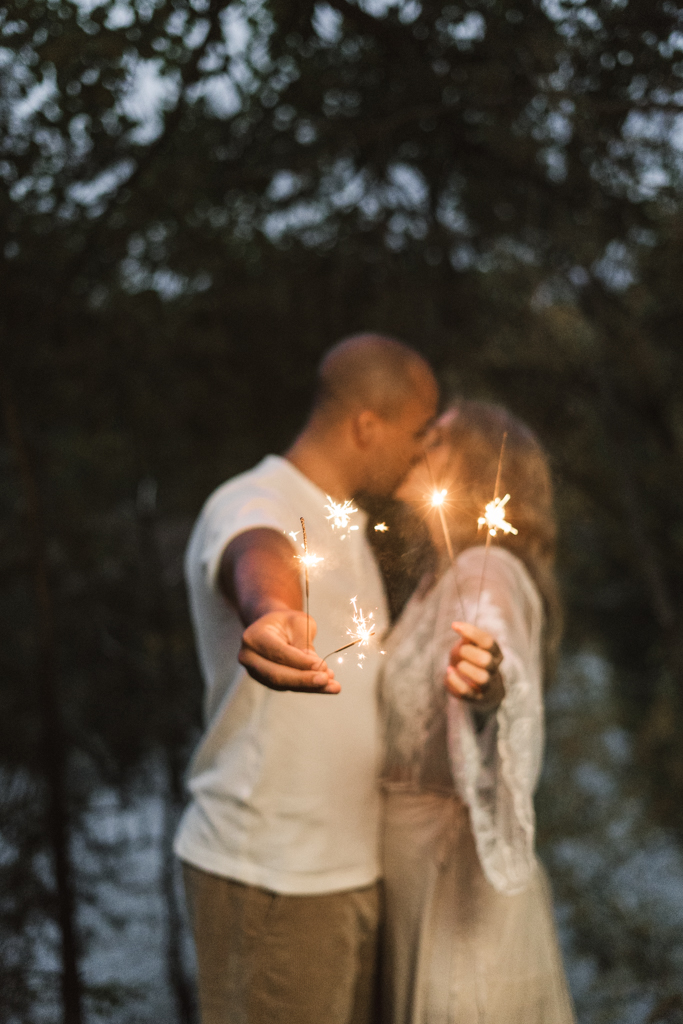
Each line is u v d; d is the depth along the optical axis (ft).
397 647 3.89
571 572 10.62
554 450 7.71
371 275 7.00
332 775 3.85
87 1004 5.76
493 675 3.27
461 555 3.81
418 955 3.74
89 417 7.16
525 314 7.14
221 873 3.89
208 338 7.07
